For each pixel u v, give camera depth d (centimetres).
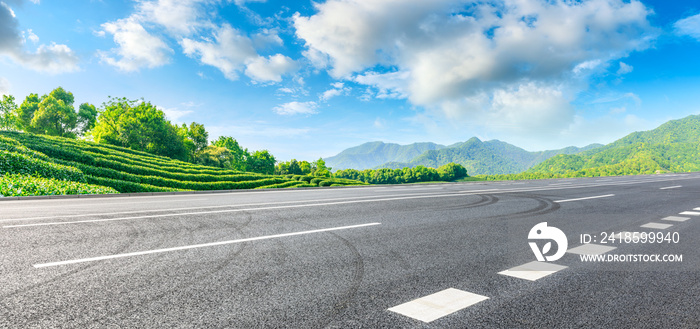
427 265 410
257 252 462
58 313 266
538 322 259
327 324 252
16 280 341
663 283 352
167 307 280
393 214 834
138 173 3066
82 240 526
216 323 252
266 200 1195
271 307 282
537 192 1546
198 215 801
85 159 2775
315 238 554
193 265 399
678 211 917
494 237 575
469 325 252
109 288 321
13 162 1836
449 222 721
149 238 544
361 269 391
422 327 248
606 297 312
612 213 875
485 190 1692
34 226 643
